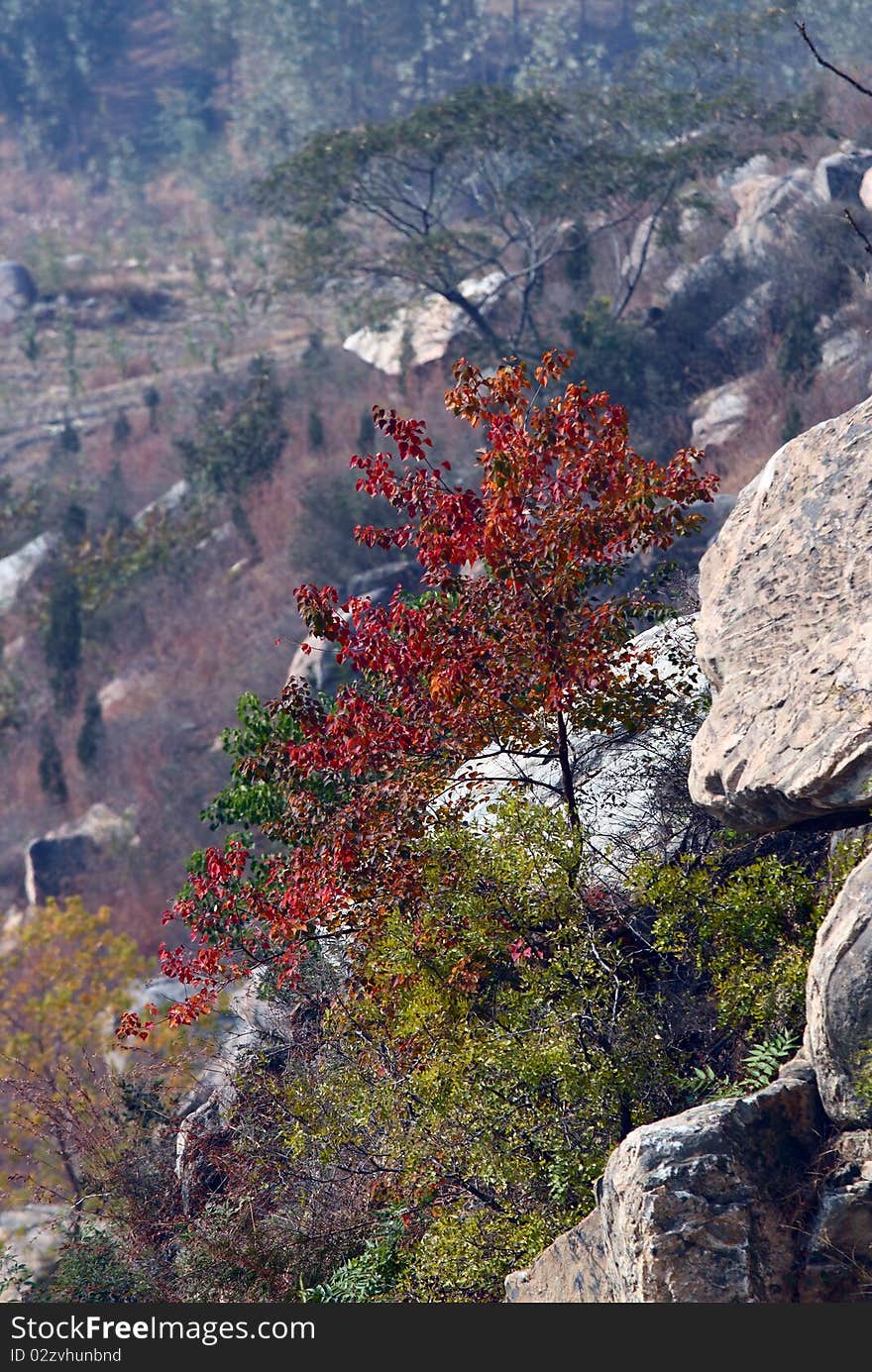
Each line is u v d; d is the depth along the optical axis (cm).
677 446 3400
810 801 715
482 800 1023
